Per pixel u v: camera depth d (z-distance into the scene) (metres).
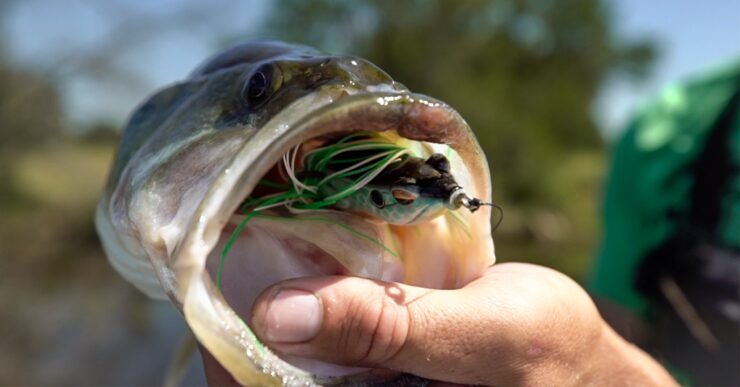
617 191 0.58
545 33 4.45
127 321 1.56
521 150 3.43
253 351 0.23
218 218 0.22
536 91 4.27
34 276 2.03
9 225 2.28
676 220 0.52
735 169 0.49
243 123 0.27
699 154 0.52
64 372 1.23
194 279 0.22
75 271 2.11
